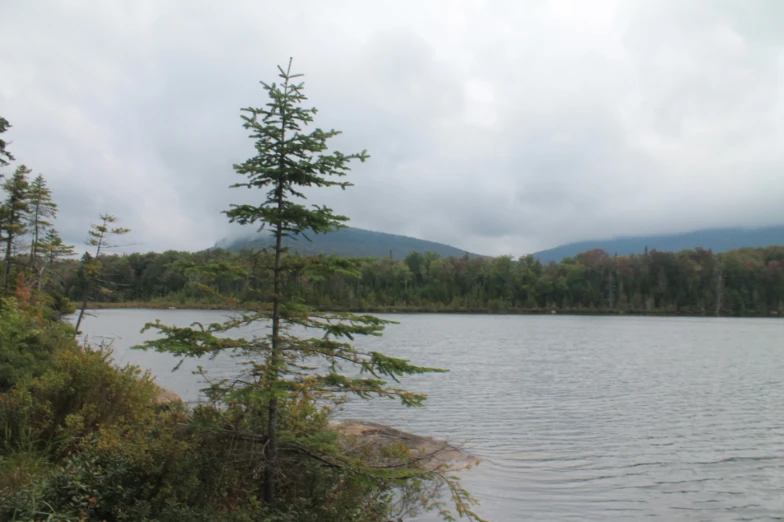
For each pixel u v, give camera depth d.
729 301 133.75
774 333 73.56
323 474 6.73
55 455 7.41
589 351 45.88
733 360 39.12
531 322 102.50
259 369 6.20
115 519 5.71
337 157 6.46
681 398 22.72
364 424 14.04
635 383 27.05
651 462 13.37
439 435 15.80
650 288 139.62
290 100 6.48
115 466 6.09
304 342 6.59
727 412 19.72
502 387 25.34
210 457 6.34
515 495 10.83
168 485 5.90
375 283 140.88
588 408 20.25
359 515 6.67
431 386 25.58
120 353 35.97
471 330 77.38
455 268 148.38
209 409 6.82
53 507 5.59
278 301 6.54
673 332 75.00
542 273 149.25
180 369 27.34
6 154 26.41
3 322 13.83
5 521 5.30
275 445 6.55
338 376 6.53
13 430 7.71
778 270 135.38
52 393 8.23
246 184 6.63
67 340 15.02
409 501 8.17
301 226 6.62
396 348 48.41
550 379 28.36
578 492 11.13
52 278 39.66
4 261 33.34
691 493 11.23
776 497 11.06
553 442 15.20
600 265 146.25
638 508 10.40
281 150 6.46
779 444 15.22
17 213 33.28
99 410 8.16
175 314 92.94
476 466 12.55
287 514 6.07
